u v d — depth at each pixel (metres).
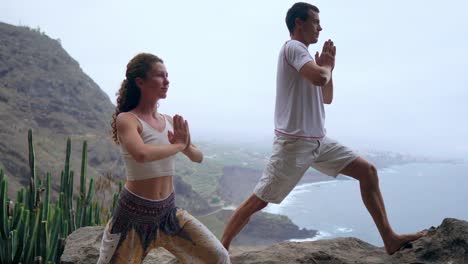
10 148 41.19
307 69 2.89
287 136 3.10
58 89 66.38
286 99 3.13
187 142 2.41
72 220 6.10
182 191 44.75
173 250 2.59
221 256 2.55
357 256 3.43
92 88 75.06
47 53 74.38
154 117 2.46
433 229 3.46
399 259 3.20
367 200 3.24
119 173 47.03
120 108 2.43
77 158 45.94
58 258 5.40
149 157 2.18
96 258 3.74
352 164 3.22
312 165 3.40
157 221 2.43
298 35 3.23
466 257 3.03
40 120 56.22
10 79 62.62
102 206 6.62
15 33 75.19
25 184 38.88
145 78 2.35
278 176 3.12
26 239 5.56
